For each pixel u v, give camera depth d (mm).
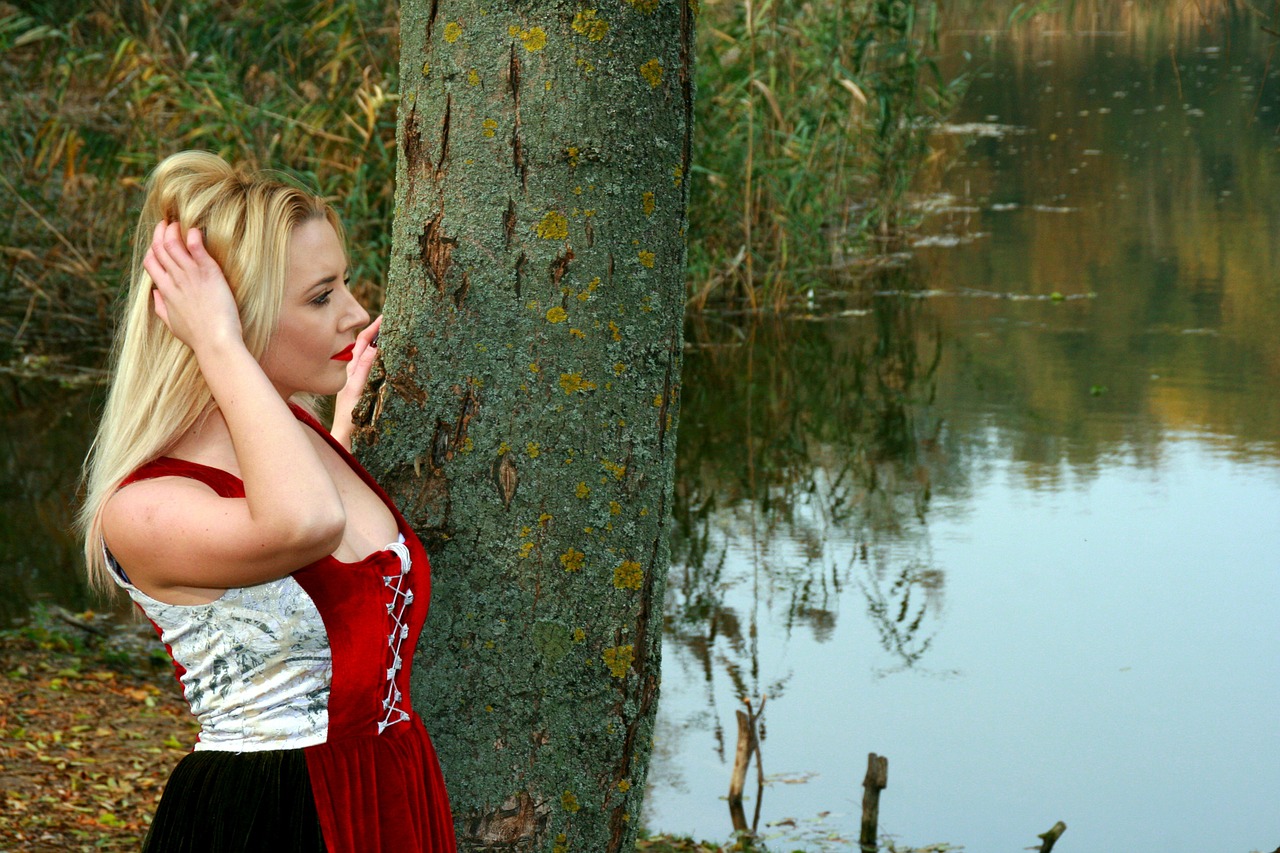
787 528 7578
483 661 2035
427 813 1810
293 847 1668
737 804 4922
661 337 2059
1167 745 5285
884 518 7648
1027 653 6023
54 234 10617
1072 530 7336
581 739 2062
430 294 2025
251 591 1668
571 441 2008
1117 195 15375
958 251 13430
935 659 6031
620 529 2041
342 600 1699
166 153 9836
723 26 11680
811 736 5445
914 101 13484
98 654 6125
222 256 1679
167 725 5344
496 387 2006
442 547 2033
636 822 2156
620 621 2059
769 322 11305
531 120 1967
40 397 9570
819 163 12273
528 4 1957
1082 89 21141
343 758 1709
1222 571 6773
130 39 9805
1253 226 13867
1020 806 4910
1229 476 7969
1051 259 13016
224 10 10766
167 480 1655
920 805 4930
